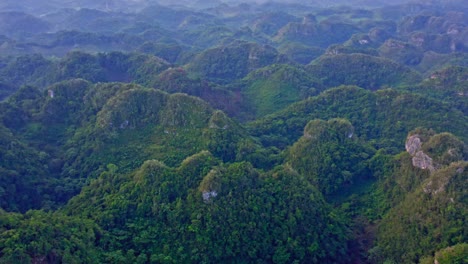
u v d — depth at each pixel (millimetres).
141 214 91062
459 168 87062
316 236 88312
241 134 132500
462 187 84812
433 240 81250
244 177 92688
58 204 110125
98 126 132500
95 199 98188
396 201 99500
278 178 96625
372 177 112625
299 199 92375
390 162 110688
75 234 78438
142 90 139750
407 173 103000
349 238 93500
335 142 120750
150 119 135125
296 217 89500
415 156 102562
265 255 84500
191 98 137375
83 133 135000
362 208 104125
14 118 143375
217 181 89625
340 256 89250
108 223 89000
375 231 95250
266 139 147125
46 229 74000
